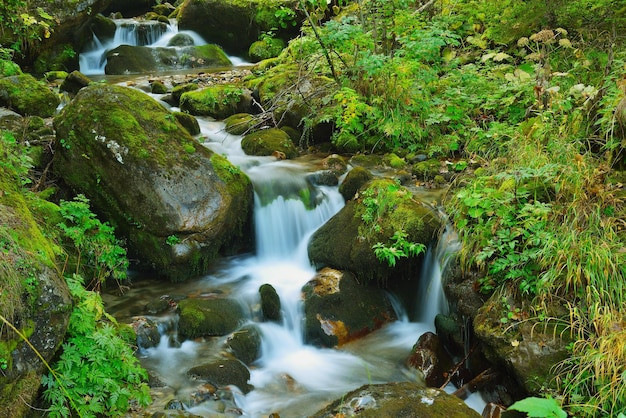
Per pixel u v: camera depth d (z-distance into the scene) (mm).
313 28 7906
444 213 6066
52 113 8164
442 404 4016
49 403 3613
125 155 5938
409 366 5035
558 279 4535
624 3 7582
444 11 9445
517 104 7574
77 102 6281
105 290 5891
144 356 4992
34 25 10406
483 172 6059
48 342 3633
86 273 5684
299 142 8422
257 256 6742
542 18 8031
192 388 4551
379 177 7051
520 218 5098
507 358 4367
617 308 4242
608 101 5742
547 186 5258
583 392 4004
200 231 5984
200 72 12656
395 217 5910
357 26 7848
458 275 5336
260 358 5273
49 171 6477
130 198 5945
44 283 3684
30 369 3498
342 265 6008
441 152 7629
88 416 3613
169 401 4316
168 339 5223
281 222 6754
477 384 4680
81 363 3816
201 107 9227
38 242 4102
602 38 7586
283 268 6496
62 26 11312
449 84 8320
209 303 5531
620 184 5117
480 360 4852
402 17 8297
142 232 6008
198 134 8375
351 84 8266
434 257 5723
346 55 8656
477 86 8102
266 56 13445
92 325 4051
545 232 4730
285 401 4664
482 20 9250
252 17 13812
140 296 5809
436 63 8461
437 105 8094
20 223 4129
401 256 5762
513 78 7570
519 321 4508
